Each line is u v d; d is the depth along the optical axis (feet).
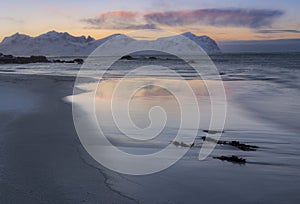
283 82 79.05
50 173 16.37
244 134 26.55
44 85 66.54
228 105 41.83
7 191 14.15
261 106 41.75
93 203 13.15
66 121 29.96
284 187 15.38
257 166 18.34
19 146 21.33
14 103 41.11
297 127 29.27
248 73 115.65
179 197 14.05
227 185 15.47
